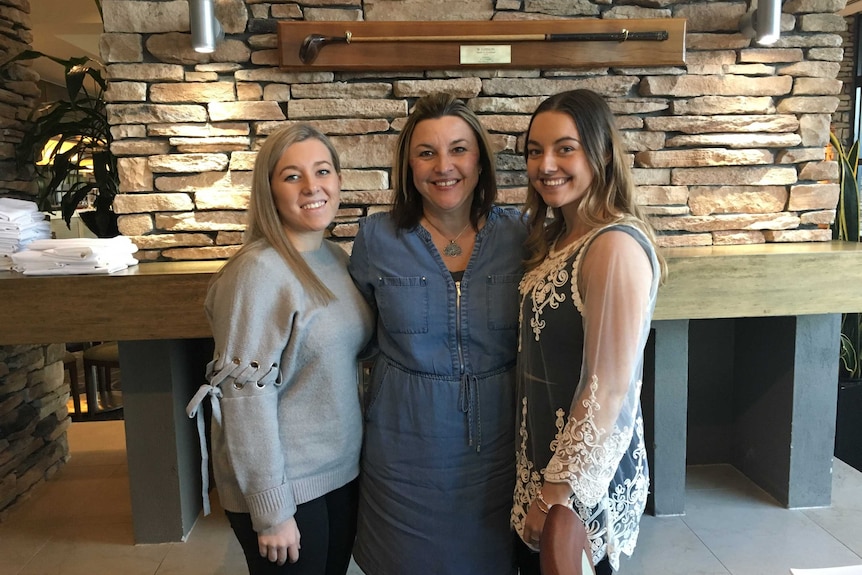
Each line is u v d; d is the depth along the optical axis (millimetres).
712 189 2492
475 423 1480
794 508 2514
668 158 2451
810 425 2475
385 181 2387
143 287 2012
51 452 2955
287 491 1365
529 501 1388
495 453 1503
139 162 2342
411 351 1483
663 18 2338
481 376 1487
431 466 1487
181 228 2377
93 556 2264
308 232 1497
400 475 1505
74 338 2027
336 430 1456
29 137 2826
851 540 2293
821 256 2160
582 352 1282
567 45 2324
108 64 2273
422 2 2316
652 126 2432
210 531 2418
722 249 2338
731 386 2889
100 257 2053
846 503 2561
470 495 1498
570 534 880
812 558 2189
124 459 3111
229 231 2402
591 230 1305
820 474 2506
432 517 1499
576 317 1278
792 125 2469
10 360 2709
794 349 2430
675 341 2404
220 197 2361
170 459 2303
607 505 1310
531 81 2375
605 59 2342
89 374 4008
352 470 1524
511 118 2377
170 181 2352
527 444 1396
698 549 2248
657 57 2352
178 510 2334
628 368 1193
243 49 2299
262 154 1417
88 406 4035
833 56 2441
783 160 2488
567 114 1302
